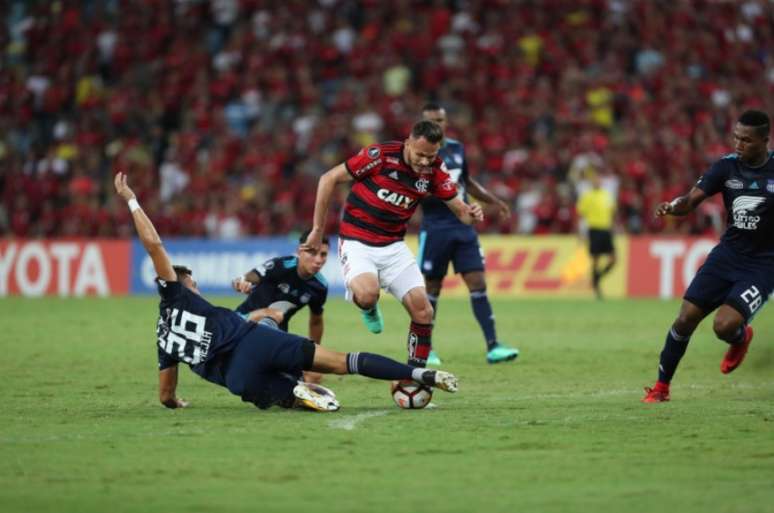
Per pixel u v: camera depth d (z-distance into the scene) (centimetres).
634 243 9131
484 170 10506
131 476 2384
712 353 4962
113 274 9869
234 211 10300
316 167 10712
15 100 12188
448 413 3206
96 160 11262
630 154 10169
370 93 11462
